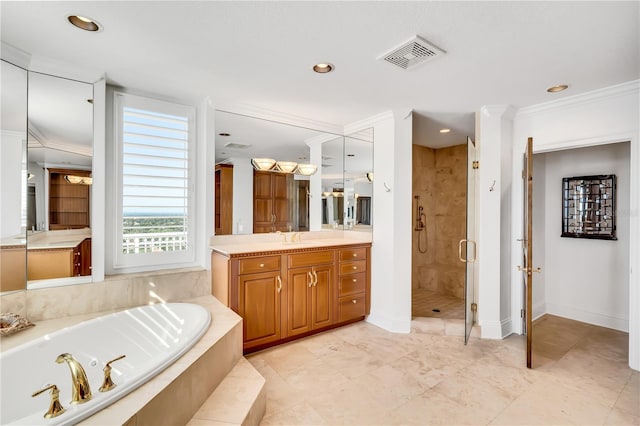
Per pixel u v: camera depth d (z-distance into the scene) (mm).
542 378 2410
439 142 4652
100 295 2500
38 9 1615
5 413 1695
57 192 2340
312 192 3793
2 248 2137
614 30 1784
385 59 2154
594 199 3521
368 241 3607
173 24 1756
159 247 2910
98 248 2506
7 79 2109
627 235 3307
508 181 3270
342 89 2711
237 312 2703
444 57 2123
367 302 3592
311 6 1589
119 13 1653
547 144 3068
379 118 3443
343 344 3023
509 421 1923
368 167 3674
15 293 2186
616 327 3383
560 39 1888
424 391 2242
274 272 2912
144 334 2373
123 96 2711
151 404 1384
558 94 2824
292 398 2158
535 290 3756
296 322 3055
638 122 2535
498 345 3018
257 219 3416
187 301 2838
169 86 2678
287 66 2275
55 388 1266
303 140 3695
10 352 1749
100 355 2158
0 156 2113
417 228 4871
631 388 2273
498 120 3156
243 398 1859
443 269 4680
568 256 3748
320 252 3217
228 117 3174
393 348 2939
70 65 2287
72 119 2391
